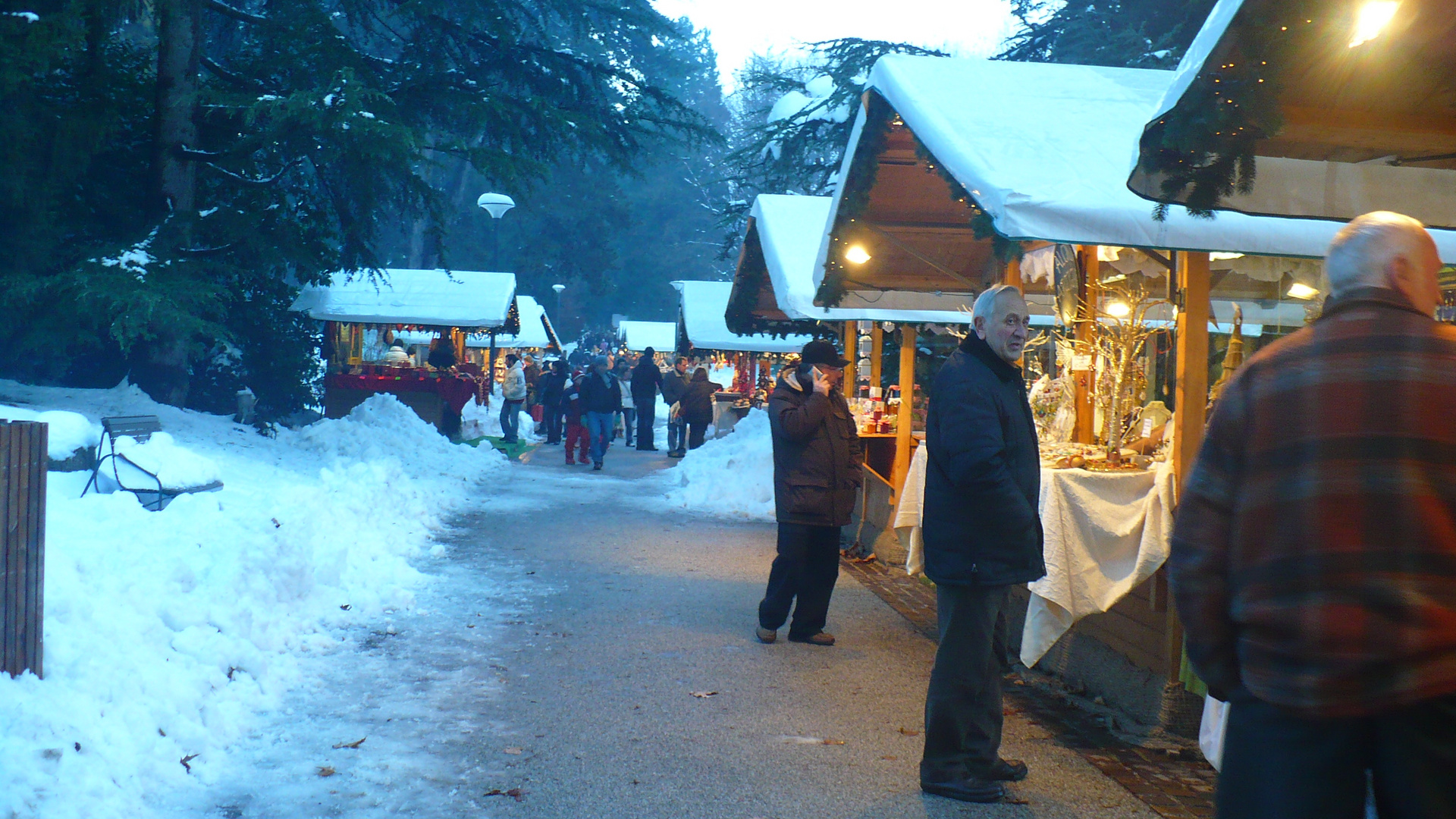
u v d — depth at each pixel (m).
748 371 29.27
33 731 3.61
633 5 19.97
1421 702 2.07
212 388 17.94
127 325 11.31
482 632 6.57
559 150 17.45
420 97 15.55
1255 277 7.67
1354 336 2.22
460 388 22.94
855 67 21.42
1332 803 2.12
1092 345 6.74
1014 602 6.54
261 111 12.60
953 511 4.14
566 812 3.90
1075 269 6.96
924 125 6.20
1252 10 3.55
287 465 12.05
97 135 12.34
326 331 23.11
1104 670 5.53
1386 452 2.13
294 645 5.79
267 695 4.99
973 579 4.09
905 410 9.68
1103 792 4.25
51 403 11.79
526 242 60.81
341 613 6.62
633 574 8.70
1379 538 2.10
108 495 6.66
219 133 14.91
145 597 5.00
